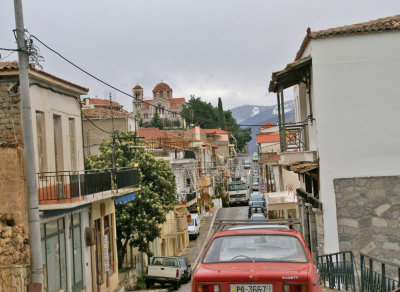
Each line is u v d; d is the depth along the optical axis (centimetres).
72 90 1842
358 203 1789
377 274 1055
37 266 1246
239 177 8712
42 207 1472
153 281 2822
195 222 5003
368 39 1789
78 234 1812
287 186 3991
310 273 709
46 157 1608
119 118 4059
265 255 779
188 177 5131
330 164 1802
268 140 6359
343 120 1798
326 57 1803
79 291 1791
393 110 1780
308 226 2359
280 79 2016
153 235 2903
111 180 1986
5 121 1454
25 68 1251
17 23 1238
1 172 1450
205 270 741
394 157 1780
